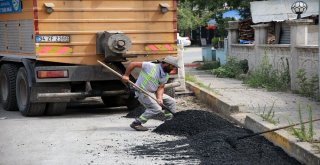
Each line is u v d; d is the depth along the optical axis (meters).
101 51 11.71
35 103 11.68
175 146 8.54
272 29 20.38
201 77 19.06
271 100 12.46
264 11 19.91
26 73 11.86
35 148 8.76
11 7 12.53
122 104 13.19
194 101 13.72
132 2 12.12
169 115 10.29
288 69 14.67
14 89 12.78
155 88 10.00
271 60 16.00
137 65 10.10
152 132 9.88
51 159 8.01
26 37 11.83
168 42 12.45
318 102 12.06
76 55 11.67
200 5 25.17
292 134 8.11
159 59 12.38
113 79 11.88
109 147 8.69
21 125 10.86
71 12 11.60
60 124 10.91
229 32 20.95
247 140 8.54
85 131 10.09
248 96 13.22
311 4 18.97
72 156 8.16
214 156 7.83
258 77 15.71
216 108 12.03
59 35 11.52
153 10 12.29
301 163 7.34
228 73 18.78
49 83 11.61
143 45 12.25
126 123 10.91
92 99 14.90
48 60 11.45
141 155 8.10
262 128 8.91
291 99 12.59
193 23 49.34
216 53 24.69
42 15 11.38
